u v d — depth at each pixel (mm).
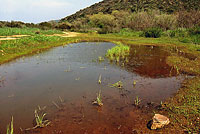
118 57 8922
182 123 3162
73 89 4809
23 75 6043
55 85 5102
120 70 6746
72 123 3209
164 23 23109
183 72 6371
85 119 3336
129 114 3523
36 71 6547
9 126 3121
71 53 10297
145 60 8539
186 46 12719
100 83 5281
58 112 3594
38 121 3254
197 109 3592
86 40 17672
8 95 4414
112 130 3020
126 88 4887
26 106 3855
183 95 4316
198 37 15008
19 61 8195
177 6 45969
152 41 15984
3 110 3684
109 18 38031
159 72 6445
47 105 3900
